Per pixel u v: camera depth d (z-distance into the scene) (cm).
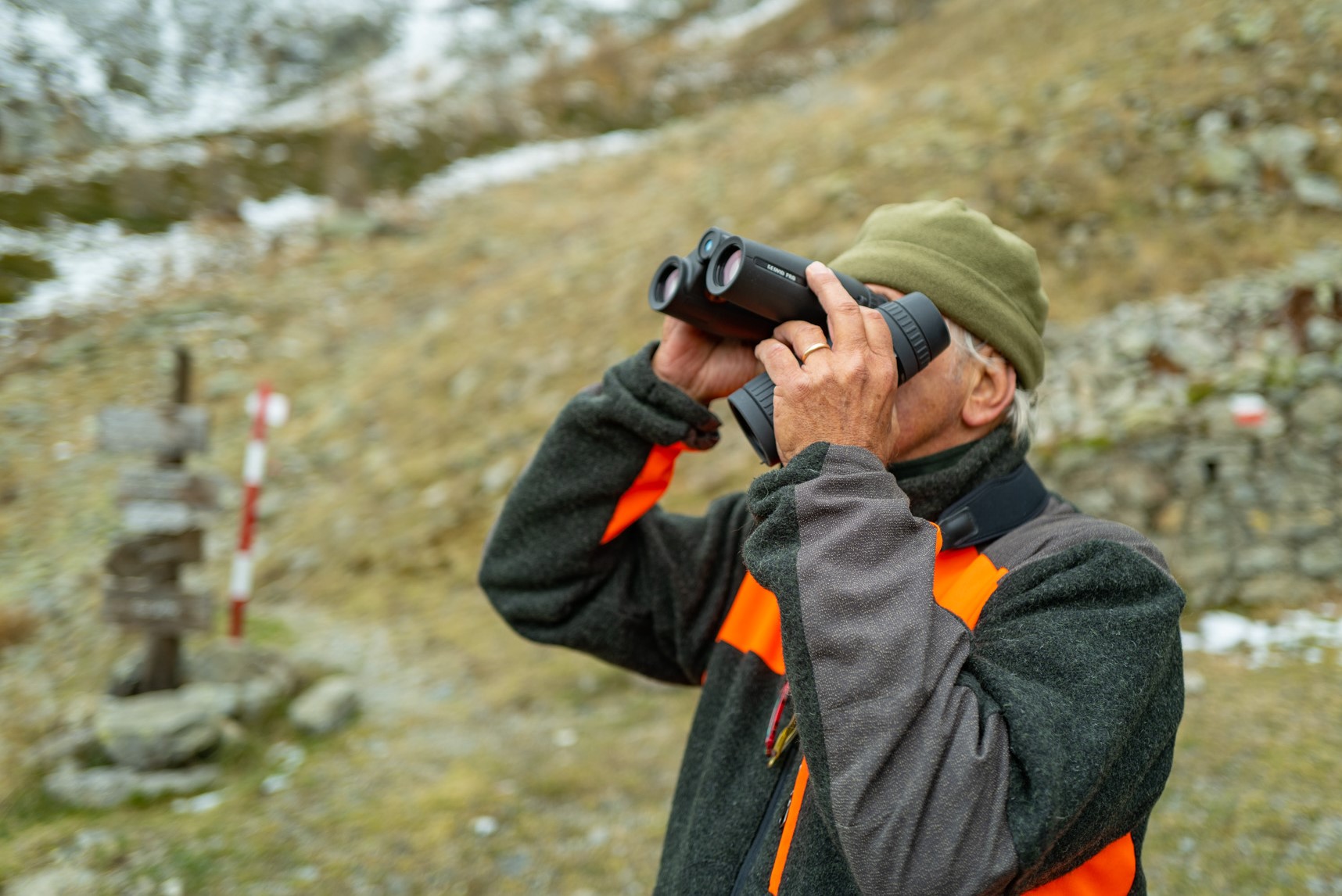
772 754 103
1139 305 634
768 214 919
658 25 3422
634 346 800
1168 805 316
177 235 1585
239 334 1159
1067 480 525
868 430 92
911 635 82
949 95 1075
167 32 5119
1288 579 486
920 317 98
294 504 784
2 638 592
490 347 916
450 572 641
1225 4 995
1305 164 725
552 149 2077
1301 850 283
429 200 1745
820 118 1259
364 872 312
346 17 5181
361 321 1160
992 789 78
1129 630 85
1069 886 89
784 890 93
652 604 132
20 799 361
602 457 126
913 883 75
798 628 82
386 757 409
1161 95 855
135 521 423
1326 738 349
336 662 526
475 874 312
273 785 380
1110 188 762
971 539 103
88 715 424
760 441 97
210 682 465
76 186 1709
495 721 449
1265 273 632
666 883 110
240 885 304
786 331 98
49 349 1147
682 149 1544
